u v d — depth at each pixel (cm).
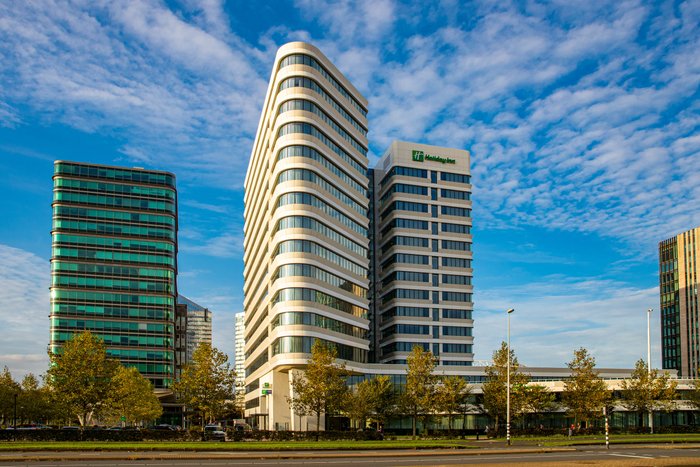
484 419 11944
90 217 16900
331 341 10475
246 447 5594
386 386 9375
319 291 10281
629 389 10038
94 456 4653
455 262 15588
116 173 17388
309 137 10481
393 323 14888
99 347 7700
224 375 7788
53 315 16050
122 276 16838
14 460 4372
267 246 11844
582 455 5256
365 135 12744
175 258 18675
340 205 11350
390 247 15462
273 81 11331
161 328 16888
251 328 15300
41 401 10712
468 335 15250
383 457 4947
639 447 6375
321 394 7894
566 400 9694
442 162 16025
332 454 4947
